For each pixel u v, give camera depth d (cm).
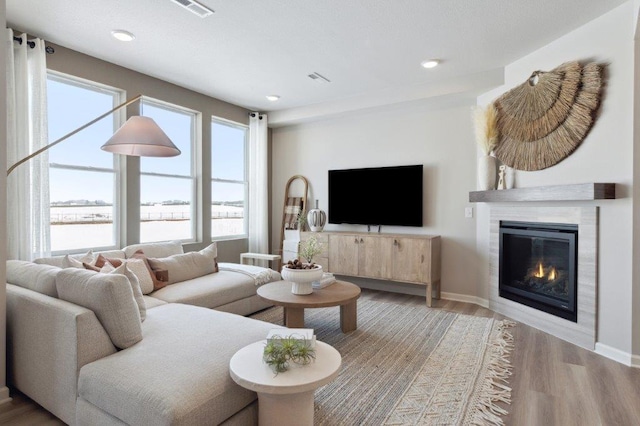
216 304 326
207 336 201
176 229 448
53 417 194
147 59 360
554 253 328
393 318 367
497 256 388
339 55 351
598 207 281
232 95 476
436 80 417
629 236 262
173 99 430
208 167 480
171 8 268
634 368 253
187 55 350
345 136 524
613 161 273
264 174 545
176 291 312
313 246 334
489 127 379
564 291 316
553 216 319
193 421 142
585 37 293
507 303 374
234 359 167
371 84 433
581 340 292
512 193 345
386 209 481
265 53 346
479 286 425
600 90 281
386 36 312
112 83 368
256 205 546
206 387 153
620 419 193
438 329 333
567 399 212
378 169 487
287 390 145
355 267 466
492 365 257
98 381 162
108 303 182
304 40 320
